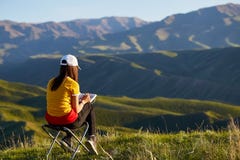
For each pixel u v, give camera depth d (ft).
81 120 27.84
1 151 37.35
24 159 33.68
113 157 30.63
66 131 27.63
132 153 30.42
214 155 28.32
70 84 26.71
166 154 29.35
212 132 36.70
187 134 37.22
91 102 28.99
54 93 26.76
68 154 32.27
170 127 590.96
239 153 26.55
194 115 599.16
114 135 37.19
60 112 26.61
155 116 640.58
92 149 29.27
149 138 35.14
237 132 31.30
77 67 27.53
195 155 29.27
